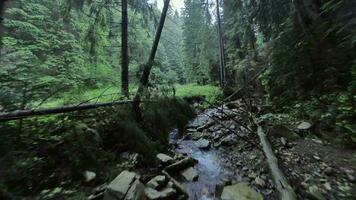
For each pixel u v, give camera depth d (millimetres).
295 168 3990
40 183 3021
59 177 3270
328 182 3416
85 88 6266
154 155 4824
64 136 3725
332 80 5348
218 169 4672
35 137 3424
